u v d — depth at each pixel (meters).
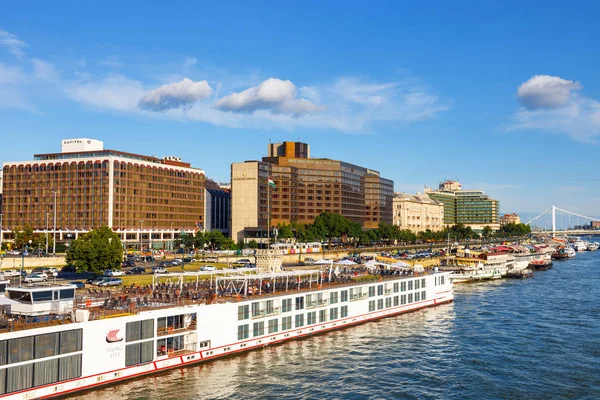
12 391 51.97
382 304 100.56
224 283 87.56
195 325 68.25
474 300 125.06
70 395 56.19
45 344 54.19
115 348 59.72
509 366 71.38
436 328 92.69
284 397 59.09
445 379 65.94
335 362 71.81
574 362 73.19
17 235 189.75
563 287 149.12
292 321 81.69
